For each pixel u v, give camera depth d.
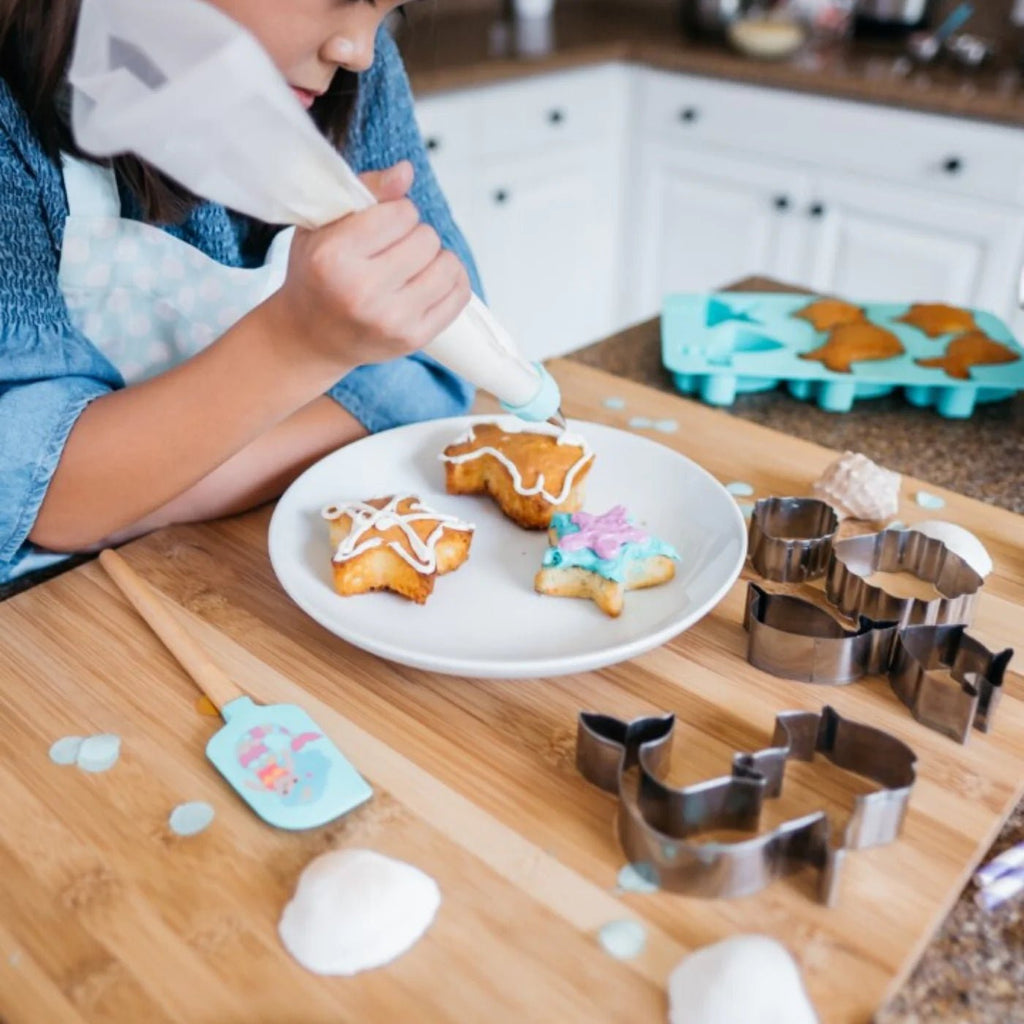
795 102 2.01
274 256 0.85
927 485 0.81
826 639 0.58
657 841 0.45
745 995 0.40
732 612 0.65
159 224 0.76
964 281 1.95
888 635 0.58
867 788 0.52
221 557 0.70
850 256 2.08
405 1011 0.41
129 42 0.39
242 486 0.75
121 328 0.78
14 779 0.52
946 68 1.99
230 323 0.80
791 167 2.08
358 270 0.52
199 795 0.51
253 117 0.42
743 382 1.01
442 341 0.58
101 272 0.76
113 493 0.65
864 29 2.17
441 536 0.67
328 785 0.51
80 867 0.47
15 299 0.64
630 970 0.42
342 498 0.74
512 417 0.80
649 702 0.58
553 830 0.49
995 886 0.47
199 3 0.39
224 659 0.60
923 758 0.54
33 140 0.69
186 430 0.62
